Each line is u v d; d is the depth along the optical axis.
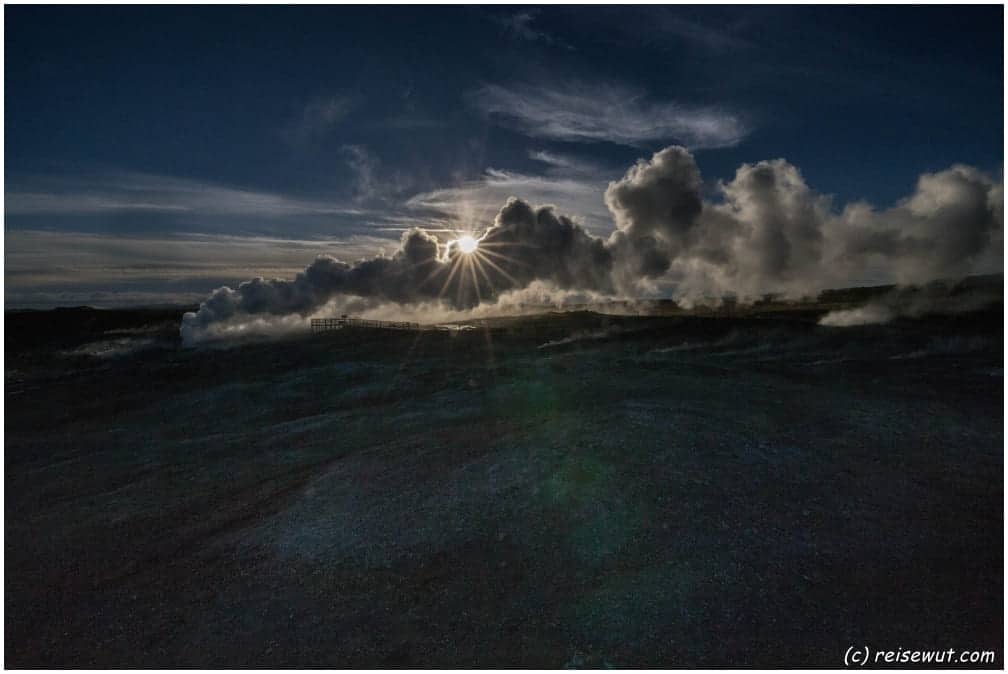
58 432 22.75
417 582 8.62
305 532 10.56
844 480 10.96
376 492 11.95
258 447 17.56
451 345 38.12
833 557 8.52
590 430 13.73
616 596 7.88
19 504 14.06
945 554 8.55
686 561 8.52
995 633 6.87
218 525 11.54
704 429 13.44
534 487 11.02
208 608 8.55
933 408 15.88
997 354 26.83
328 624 7.86
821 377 21.48
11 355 44.50
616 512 9.86
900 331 34.50
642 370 23.66
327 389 27.00
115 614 8.64
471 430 16.02
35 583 9.80
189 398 27.61
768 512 9.77
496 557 9.03
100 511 13.00
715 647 6.90
